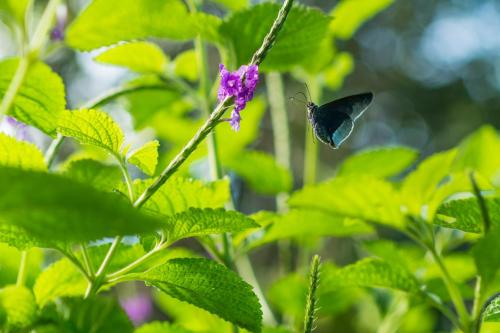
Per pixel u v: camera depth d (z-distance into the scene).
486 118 4.14
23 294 0.75
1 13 0.75
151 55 0.98
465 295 0.93
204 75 0.98
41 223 0.66
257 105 1.08
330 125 0.96
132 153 0.78
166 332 0.88
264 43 0.76
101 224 0.66
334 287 0.86
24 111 0.78
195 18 0.90
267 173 1.04
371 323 1.16
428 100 4.21
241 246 0.91
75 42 0.79
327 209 0.87
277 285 1.00
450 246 0.98
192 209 0.76
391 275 0.85
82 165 0.77
